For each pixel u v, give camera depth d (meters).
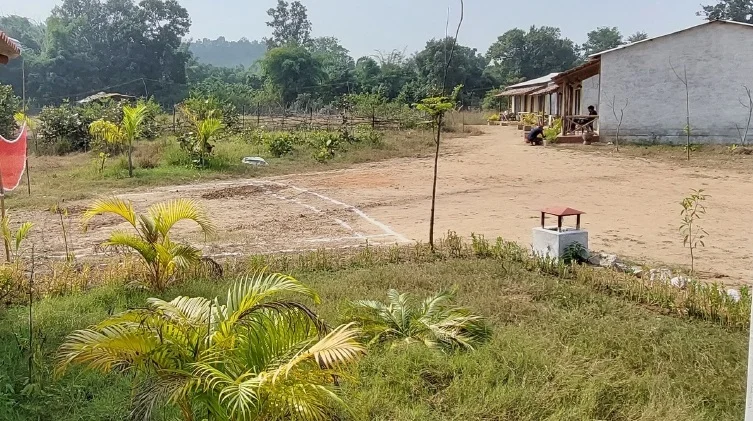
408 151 24.23
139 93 73.12
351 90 60.91
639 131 25.67
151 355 3.38
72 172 18.52
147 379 3.37
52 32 69.62
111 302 6.63
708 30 24.58
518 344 5.25
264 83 68.62
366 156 22.48
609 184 16.05
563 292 6.91
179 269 7.44
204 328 3.61
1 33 7.72
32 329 5.55
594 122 27.34
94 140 24.47
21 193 14.96
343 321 5.65
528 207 13.06
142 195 14.98
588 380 4.58
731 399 4.36
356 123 33.06
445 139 29.28
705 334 5.59
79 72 70.69
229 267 7.96
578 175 17.67
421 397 4.44
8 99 26.86
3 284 6.79
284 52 64.94
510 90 51.25
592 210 12.62
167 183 17.00
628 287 6.90
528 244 9.65
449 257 8.73
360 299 6.57
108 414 4.12
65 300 6.62
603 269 7.80
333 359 3.01
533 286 7.16
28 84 65.62
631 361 5.04
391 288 7.08
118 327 3.41
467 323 5.56
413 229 11.05
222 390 3.04
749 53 24.17
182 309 3.82
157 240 7.19
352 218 12.13
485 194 14.81
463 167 19.84
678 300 6.41
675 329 5.73
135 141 25.88
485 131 36.09
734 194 14.27
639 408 4.22
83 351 3.31
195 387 3.23
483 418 4.15
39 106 64.19
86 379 4.61
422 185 16.33
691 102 25.00
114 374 4.64
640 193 14.63
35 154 24.69
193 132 20.94
